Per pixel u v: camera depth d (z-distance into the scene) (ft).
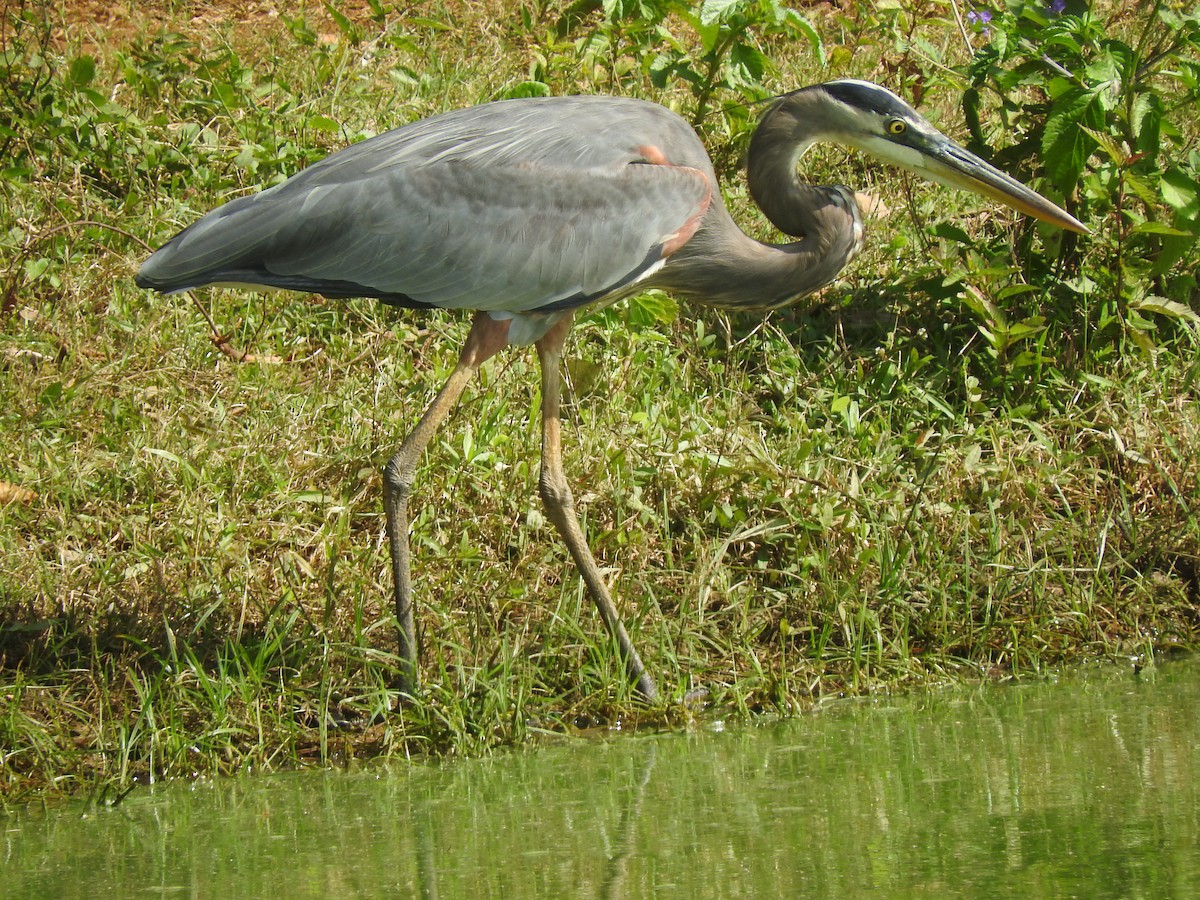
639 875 21.47
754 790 25.18
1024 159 41.55
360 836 23.75
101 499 34.17
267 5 58.13
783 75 51.67
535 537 34.17
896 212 44.70
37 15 52.08
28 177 43.27
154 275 29.73
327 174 30.45
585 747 28.45
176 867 22.63
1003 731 27.94
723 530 34.53
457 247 30.14
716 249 33.27
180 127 45.75
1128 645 33.27
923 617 33.04
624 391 38.55
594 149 31.01
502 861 22.30
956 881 20.75
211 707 28.48
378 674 29.60
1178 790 24.22
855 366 40.04
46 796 26.66
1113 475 36.65
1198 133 47.26
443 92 48.62
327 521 33.65
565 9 51.13
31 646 30.17
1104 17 51.67
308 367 39.93
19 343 38.45
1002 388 39.52
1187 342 40.83
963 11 53.57
